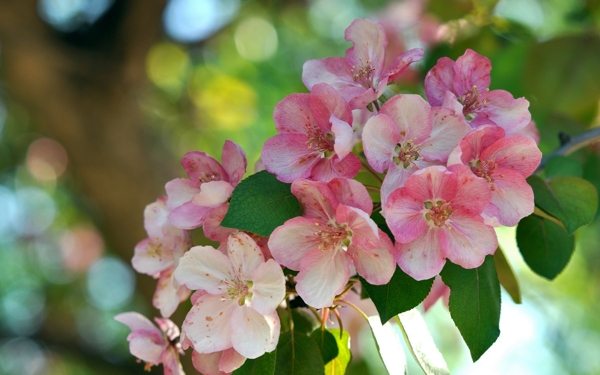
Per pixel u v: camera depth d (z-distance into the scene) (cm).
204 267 50
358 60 52
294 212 49
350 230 48
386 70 51
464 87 52
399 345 52
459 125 49
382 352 51
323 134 50
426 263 48
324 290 49
